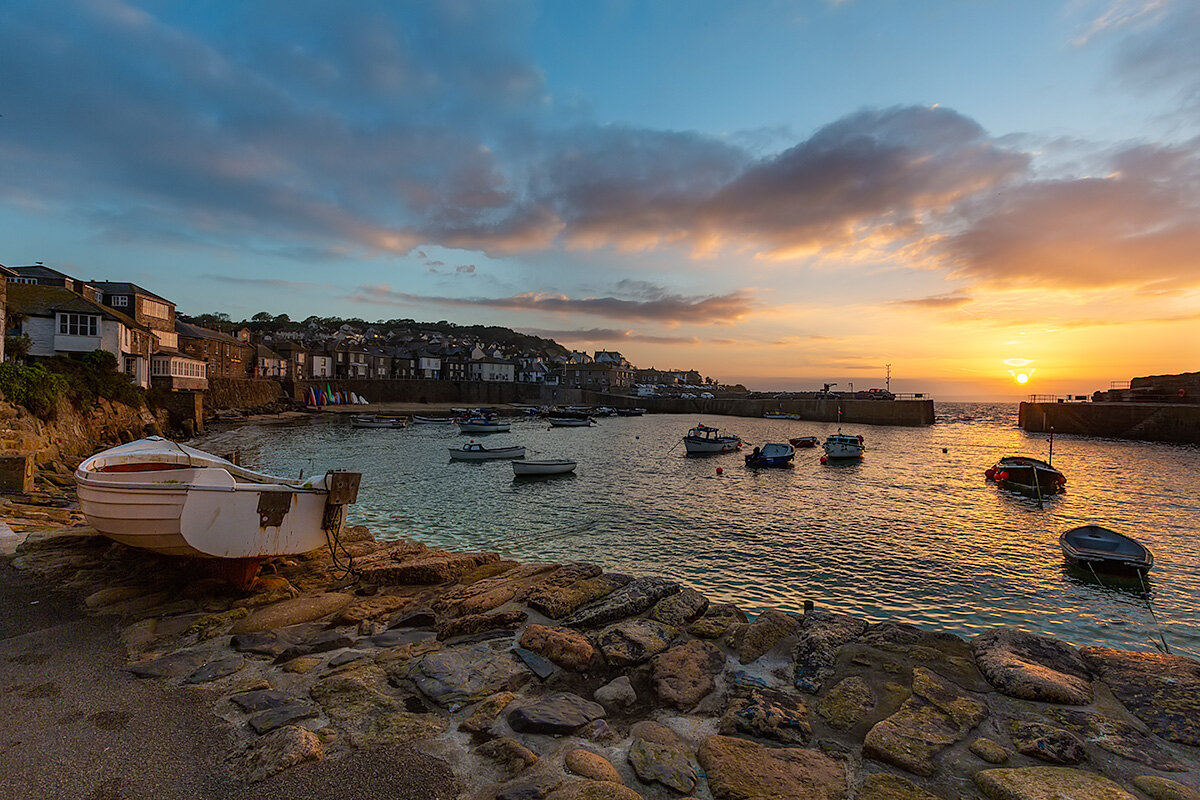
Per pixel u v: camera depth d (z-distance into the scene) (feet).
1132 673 18.74
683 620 24.23
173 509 24.62
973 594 48.01
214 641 21.38
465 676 18.26
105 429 115.65
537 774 13.39
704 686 18.29
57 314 127.95
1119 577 52.29
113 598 24.97
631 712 17.03
